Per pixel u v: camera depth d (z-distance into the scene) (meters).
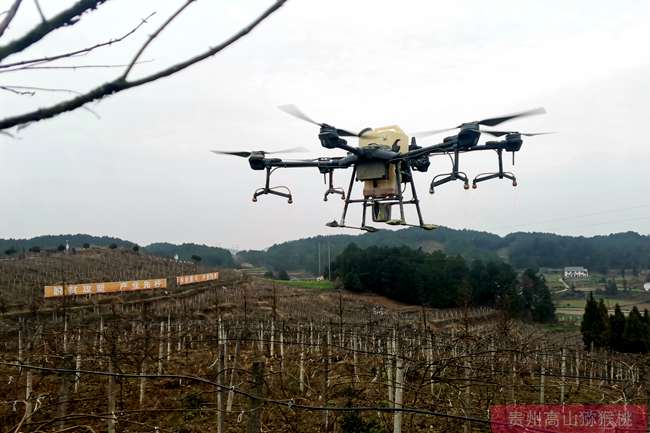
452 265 59.19
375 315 43.84
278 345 24.05
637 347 34.19
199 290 45.81
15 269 40.97
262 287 55.88
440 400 11.62
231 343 22.78
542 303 53.25
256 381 6.01
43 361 15.83
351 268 63.09
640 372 17.50
